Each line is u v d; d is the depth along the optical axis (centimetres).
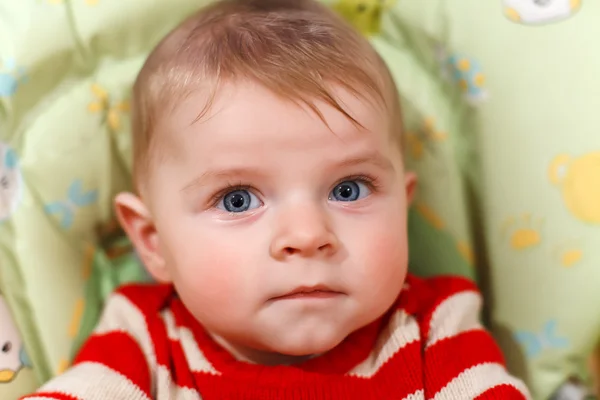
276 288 78
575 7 95
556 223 96
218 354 89
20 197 98
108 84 103
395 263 83
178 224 84
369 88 84
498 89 99
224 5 95
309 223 77
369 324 92
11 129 98
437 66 106
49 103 100
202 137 80
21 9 97
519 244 99
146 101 90
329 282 78
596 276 93
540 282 98
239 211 81
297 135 78
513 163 99
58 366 98
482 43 100
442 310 93
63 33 98
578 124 94
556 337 97
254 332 81
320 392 85
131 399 86
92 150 103
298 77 80
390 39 109
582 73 94
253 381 86
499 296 103
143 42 104
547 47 96
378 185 84
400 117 94
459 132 106
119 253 110
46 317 98
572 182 95
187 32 91
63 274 101
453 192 106
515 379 86
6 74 95
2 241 96
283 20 88
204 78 82
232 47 84
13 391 93
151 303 97
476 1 101
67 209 102
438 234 108
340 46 85
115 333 93
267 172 78
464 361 87
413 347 88
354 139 80
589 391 98
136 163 95
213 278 81
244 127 78
